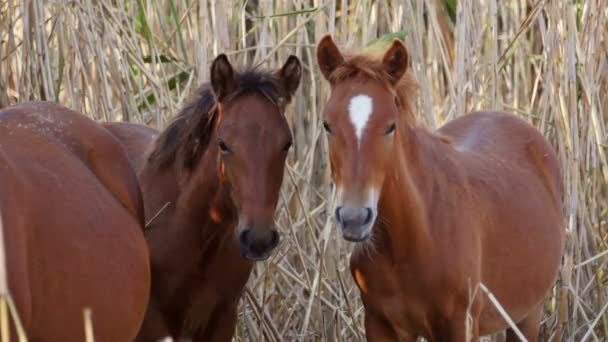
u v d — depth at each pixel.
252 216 7.82
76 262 6.12
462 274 7.93
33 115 7.11
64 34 10.51
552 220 9.51
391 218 7.70
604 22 11.61
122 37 10.68
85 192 6.59
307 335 10.45
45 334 5.94
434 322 8.04
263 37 10.93
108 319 6.45
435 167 8.09
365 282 8.09
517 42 11.68
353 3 11.55
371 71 7.39
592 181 11.21
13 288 5.54
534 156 9.85
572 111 10.81
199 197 8.38
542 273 9.16
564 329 10.62
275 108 8.15
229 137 7.96
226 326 8.78
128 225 6.93
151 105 11.44
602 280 11.12
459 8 11.02
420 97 10.90
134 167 9.10
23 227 5.74
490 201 8.57
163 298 8.54
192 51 11.44
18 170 6.03
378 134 7.19
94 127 7.50
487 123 9.93
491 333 9.00
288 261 10.80
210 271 8.49
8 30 10.55
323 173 11.25
